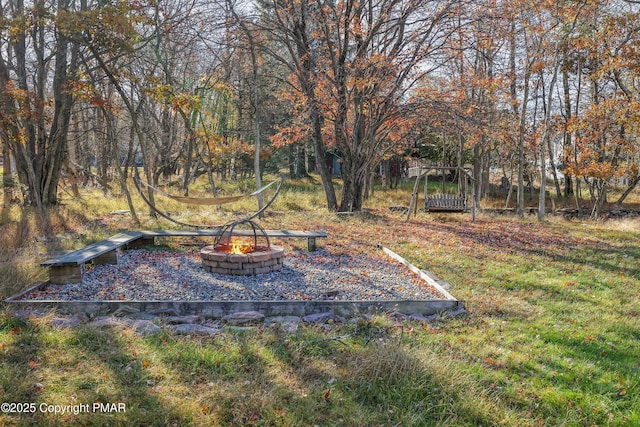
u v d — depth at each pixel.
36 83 15.98
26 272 6.61
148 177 14.16
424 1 14.30
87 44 12.73
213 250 7.81
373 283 7.09
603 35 17.44
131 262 8.09
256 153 15.29
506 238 12.23
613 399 3.91
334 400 3.67
